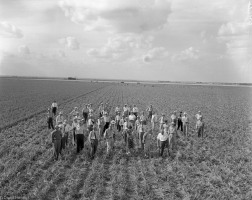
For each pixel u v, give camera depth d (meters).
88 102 48.88
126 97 62.50
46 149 18.23
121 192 11.64
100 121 21.30
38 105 42.62
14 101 47.78
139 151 18.23
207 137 23.45
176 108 44.19
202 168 15.37
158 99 60.19
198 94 86.62
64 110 37.31
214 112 42.19
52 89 85.88
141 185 12.77
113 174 13.80
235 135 25.12
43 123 27.50
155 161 16.31
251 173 14.92
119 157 16.88
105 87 110.94
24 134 22.70
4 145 18.47
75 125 18.61
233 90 121.44
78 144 17.08
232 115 39.59
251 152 19.09
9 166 14.39
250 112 43.56
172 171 14.63
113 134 18.31
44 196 11.19
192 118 34.28
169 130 18.72
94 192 11.95
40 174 13.75
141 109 40.84
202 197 11.65
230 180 13.72
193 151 18.70
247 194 11.98
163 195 11.78
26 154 16.53
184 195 11.92
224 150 19.31
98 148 18.52
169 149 19.00
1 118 29.61
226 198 11.65
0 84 110.81
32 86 100.50
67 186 12.35
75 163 15.32
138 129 18.84
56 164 15.11
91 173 13.68
